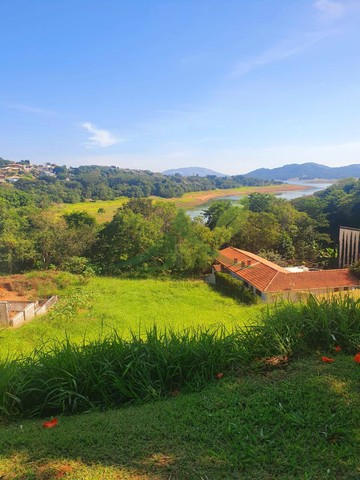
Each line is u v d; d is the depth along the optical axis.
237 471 1.54
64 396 2.48
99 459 1.69
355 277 19.30
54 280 20.69
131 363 2.65
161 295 18.39
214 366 2.71
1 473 1.62
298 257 31.19
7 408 2.46
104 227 29.45
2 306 12.57
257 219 29.14
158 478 1.52
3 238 26.41
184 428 1.91
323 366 2.54
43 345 3.51
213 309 15.18
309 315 3.23
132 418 2.10
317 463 1.56
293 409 2.00
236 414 2.00
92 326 11.66
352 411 1.92
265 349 2.89
